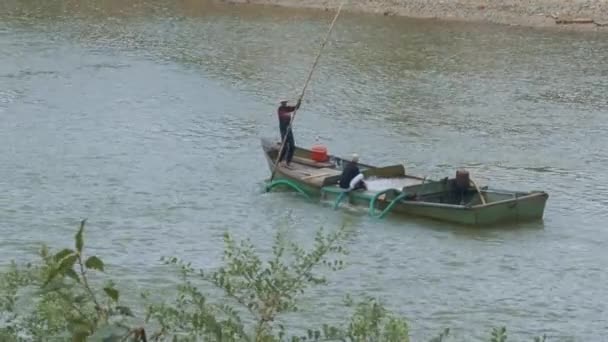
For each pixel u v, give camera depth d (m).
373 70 62.12
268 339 10.03
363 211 33.88
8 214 32.94
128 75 57.97
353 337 10.50
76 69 58.97
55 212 33.41
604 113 52.78
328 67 62.72
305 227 32.62
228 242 13.60
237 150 43.03
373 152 43.97
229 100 52.75
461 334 24.19
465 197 34.56
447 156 43.47
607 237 32.44
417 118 50.47
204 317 9.79
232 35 73.00
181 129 46.31
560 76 61.94
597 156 44.19
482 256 30.22
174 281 26.45
